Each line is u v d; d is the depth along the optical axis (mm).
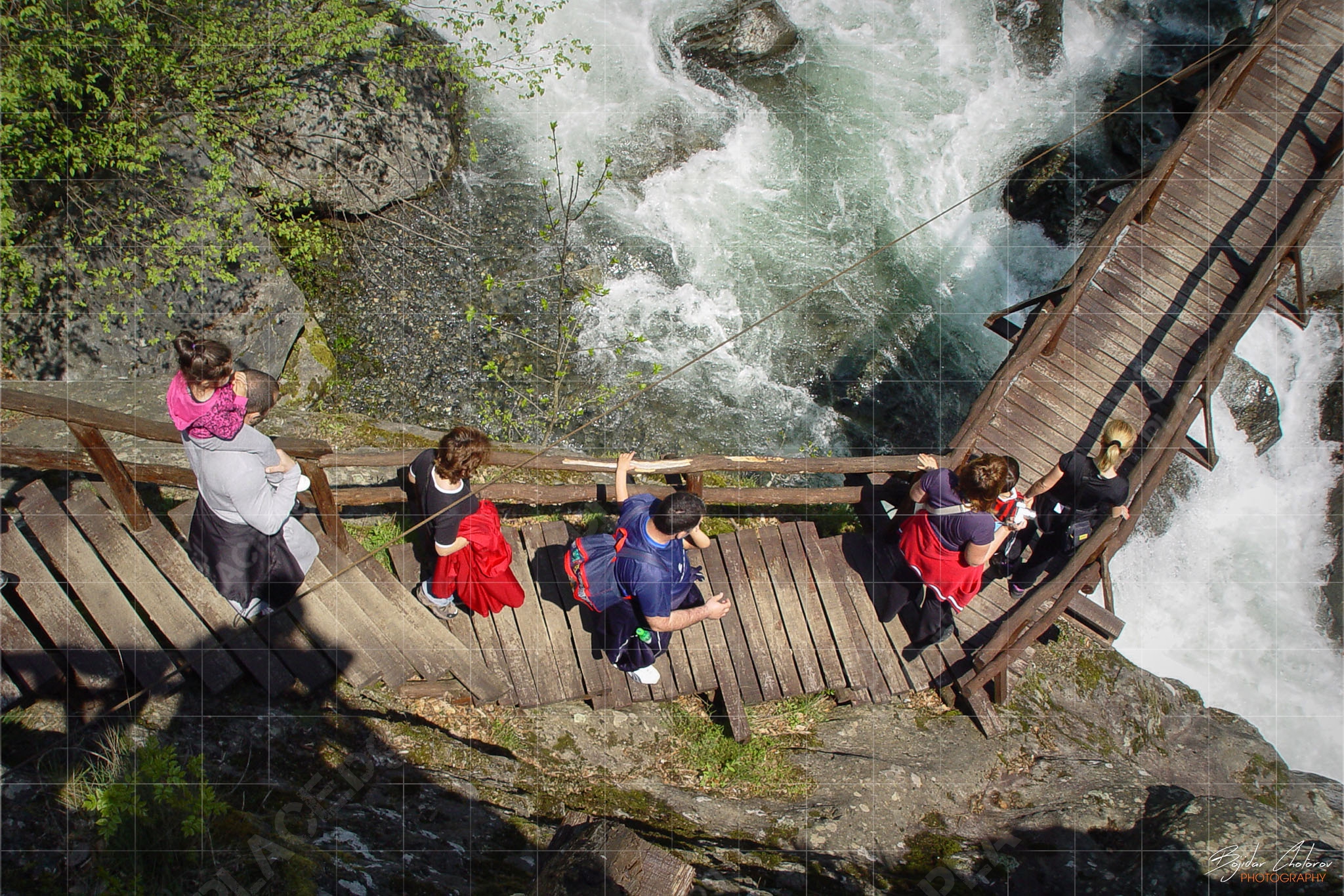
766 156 11828
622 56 12156
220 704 4641
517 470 7223
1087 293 8625
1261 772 6492
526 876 4137
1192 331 8391
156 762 3820
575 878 3404
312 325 9547
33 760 4062
